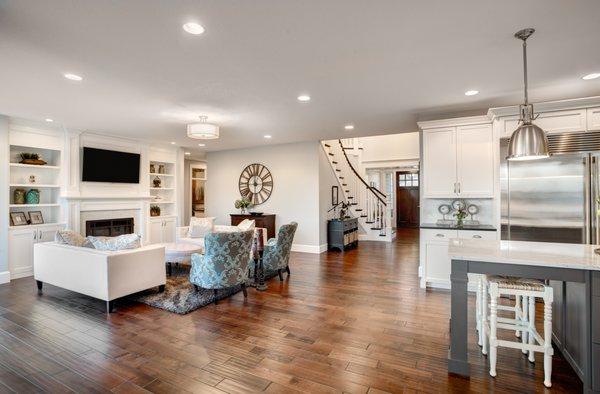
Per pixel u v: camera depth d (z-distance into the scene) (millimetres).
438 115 4648
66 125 5371
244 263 3988
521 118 2465
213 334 2994
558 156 3682
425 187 4492
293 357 2576
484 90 3609
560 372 2363
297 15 2100
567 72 3100
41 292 4258
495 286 2311
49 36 2367
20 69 2984
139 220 6836
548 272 2184
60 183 5598
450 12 2074
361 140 9328
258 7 2002
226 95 3771
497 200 4047
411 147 8836
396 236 9625
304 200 7188
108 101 3994
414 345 2770
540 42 2490
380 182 10273
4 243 4730
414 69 3010
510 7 2020
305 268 5621
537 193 3771
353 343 2811
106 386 2197
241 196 8047
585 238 3572
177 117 4820
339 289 4387
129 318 3377
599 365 2059
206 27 2248
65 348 2729
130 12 2051
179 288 4379
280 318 3375
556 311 2730
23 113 4582
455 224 4555
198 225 6176
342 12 2066
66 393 2121
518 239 3834
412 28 2273
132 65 2900
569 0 1948
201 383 2230
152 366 2447
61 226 5488
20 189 5297
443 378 2285
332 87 3510
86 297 4055
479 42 2486
